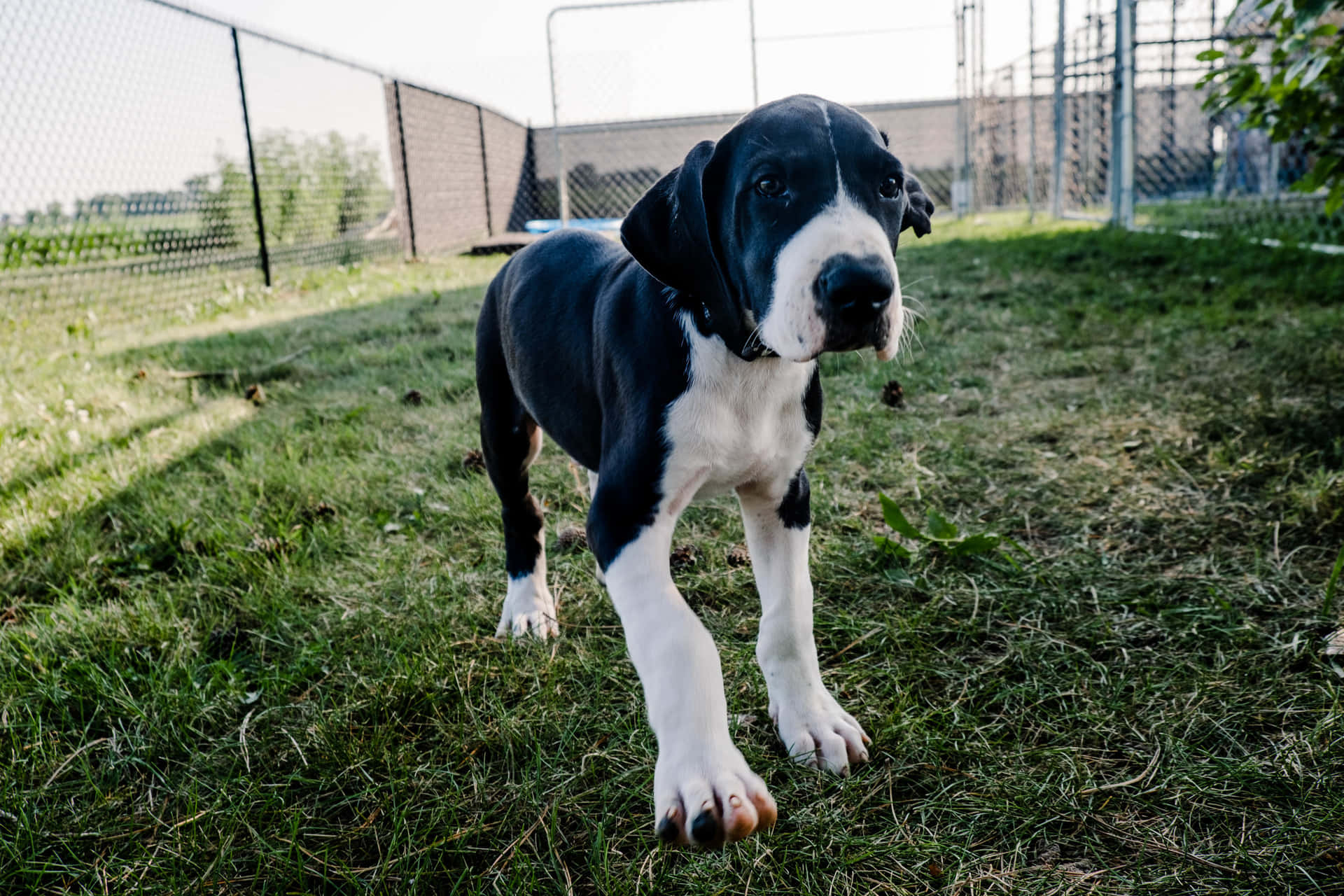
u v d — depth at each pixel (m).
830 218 1.53
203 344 6.31
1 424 4.38
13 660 2.37
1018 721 1.99
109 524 3.34
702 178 1.71
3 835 1.81
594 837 1.72
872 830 1.72
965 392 4.31
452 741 2.00
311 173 10.82
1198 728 1.91
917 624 2.37
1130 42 9.90
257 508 3.31
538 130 16.98
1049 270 7.41
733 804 1.35
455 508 3.25
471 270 10.52
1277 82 4.16
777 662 1.96
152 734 2.08
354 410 4.37
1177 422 3.62
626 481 1.80
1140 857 1.61
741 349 1.74
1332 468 3.06
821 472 3.45
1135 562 2.65
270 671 2.34
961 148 16.64
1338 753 1.80
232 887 1.68
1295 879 1.53
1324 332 4.45
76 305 7.66
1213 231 8.79
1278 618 2.28
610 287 2.03
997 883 1.58
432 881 1.66
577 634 2.47
